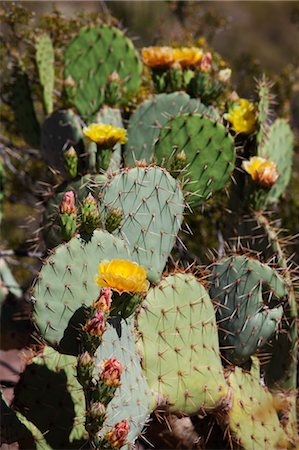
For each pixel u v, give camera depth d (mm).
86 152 4504
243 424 3562
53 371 3549
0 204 4363
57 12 5715
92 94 4691
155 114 4172
